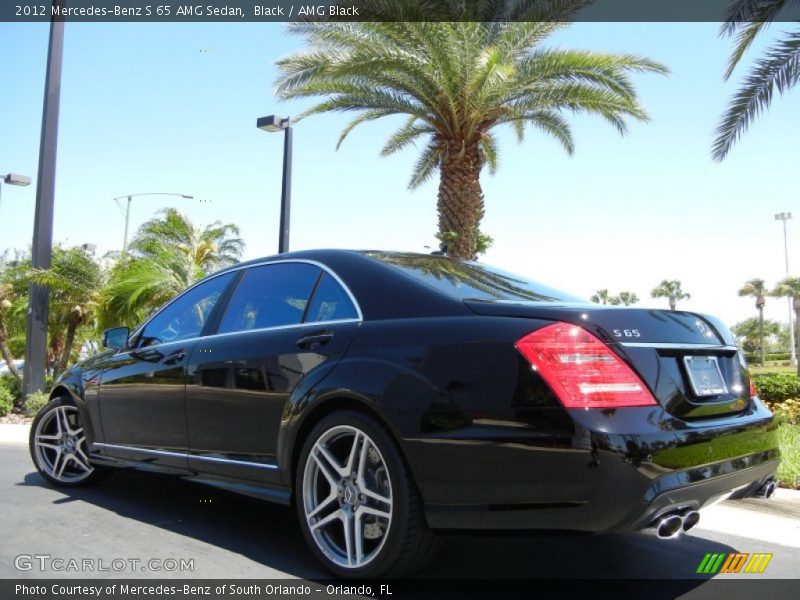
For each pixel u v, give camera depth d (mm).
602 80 11602
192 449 3781
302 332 3348
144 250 15422
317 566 3203
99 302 13023
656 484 2416
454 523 2617
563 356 2518
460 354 2705
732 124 9719
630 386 2523
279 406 3275
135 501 4453
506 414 2529
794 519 4125
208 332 3939
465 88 11578
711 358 2938
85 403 4633
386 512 2805
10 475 5371
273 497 3287
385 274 3275
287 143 10359
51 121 11227
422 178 17859
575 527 2436
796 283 54156
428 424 2666
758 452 2912
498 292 3252
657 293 70500
